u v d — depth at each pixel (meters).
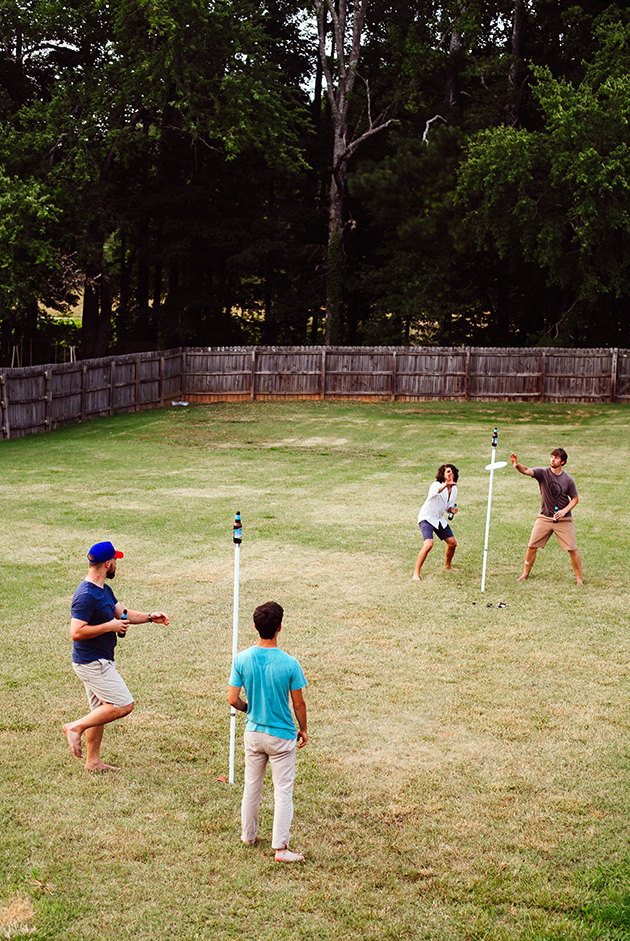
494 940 4.57
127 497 16.25
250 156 40.75
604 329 38.81
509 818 5.75
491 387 32.06
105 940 4.58
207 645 8.86
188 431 25.55
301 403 31.94
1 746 6.70
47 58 39.31
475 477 18.47
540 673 8.20
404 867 5.21
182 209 40.59
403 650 8.77
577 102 30.38
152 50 33.69
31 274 30.09
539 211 31.31
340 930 4.67
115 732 6.96
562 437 24.02
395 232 39.66
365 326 40.22
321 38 37.97
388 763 6.48
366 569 11.72
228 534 13.48
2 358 44.03
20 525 13.88
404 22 43.50
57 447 22.59
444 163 35.31
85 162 31.75
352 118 44.47
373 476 18.67
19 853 5.33
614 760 6.53
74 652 6.23
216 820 5.73
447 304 37.28
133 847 5.41
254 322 49.84
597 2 37.56
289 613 9.88
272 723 5.20
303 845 5.45
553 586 11.06
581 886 5.03
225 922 4.73
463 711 7.36
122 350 42.81
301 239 43.75
